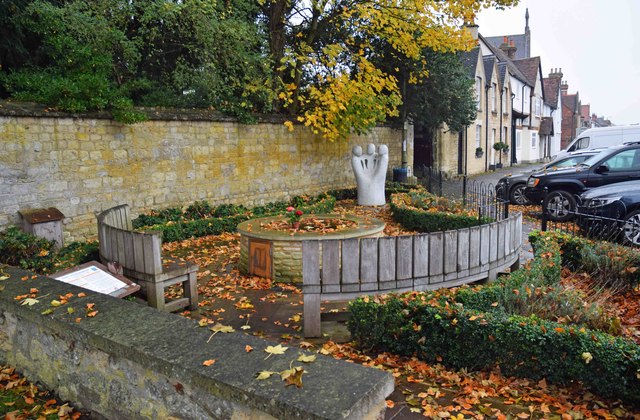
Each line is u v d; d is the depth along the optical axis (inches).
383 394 89.0
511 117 1382.9
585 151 570.9
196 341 107.3
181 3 440.8
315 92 540.4
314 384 87.3
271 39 578.6
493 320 153.4
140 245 209.6
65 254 294.2
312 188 617.3
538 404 137.3
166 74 490.3
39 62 406.9
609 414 130.1
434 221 408.8
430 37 566.3
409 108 759.7
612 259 249.9
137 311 127.1
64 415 123.6
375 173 588.1
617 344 136.6
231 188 494.3
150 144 410.3
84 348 120.2
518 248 263.4
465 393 143.1
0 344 148.9
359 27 588.1
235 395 87.8
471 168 1090.7
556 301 179.0
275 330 201.6
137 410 110.0
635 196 349.1
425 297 173.6
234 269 299.0
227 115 484.4
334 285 189.5
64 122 345.1
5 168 313.0
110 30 399.2
